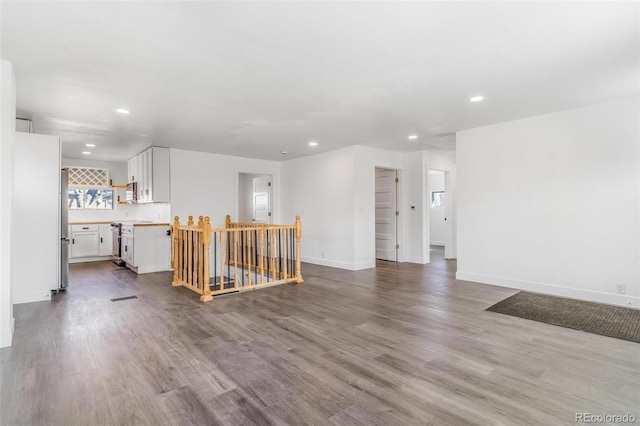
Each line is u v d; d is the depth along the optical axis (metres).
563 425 1.66
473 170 4.73
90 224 7.04
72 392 1.97
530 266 4.23
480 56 2.51
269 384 2.07
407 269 5.96
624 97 3.46
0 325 2.60
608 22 2.05
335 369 2.26
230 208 6.79
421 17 1.99
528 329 2.96
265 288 4.57
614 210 3.60
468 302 3.81
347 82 3.00
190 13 1.94
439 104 3.62
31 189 3.96
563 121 3.91
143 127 4.50
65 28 2.10
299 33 2.18
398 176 6.82
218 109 3.74
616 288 3.60
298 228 4.98
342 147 6.02
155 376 2.17
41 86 3.03
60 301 3.95
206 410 1.80
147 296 4.18
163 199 5.94
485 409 1.80
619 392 1.96
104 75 2.81
